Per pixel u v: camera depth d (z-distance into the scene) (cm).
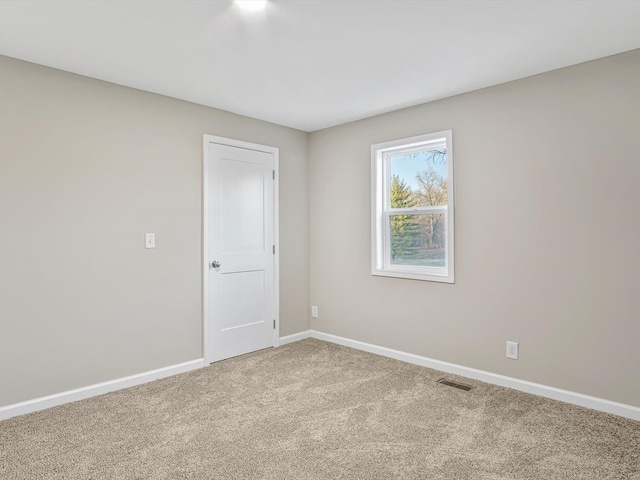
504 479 190
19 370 257
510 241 296
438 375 326
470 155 317
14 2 192
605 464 201
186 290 341
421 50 246
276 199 412
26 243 260
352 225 404
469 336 321
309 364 355
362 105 352
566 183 270
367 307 392
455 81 296
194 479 191
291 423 246
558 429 236
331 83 301
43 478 192
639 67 242
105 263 294
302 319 439
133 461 206
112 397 285
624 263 248
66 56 253
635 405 246
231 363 359
